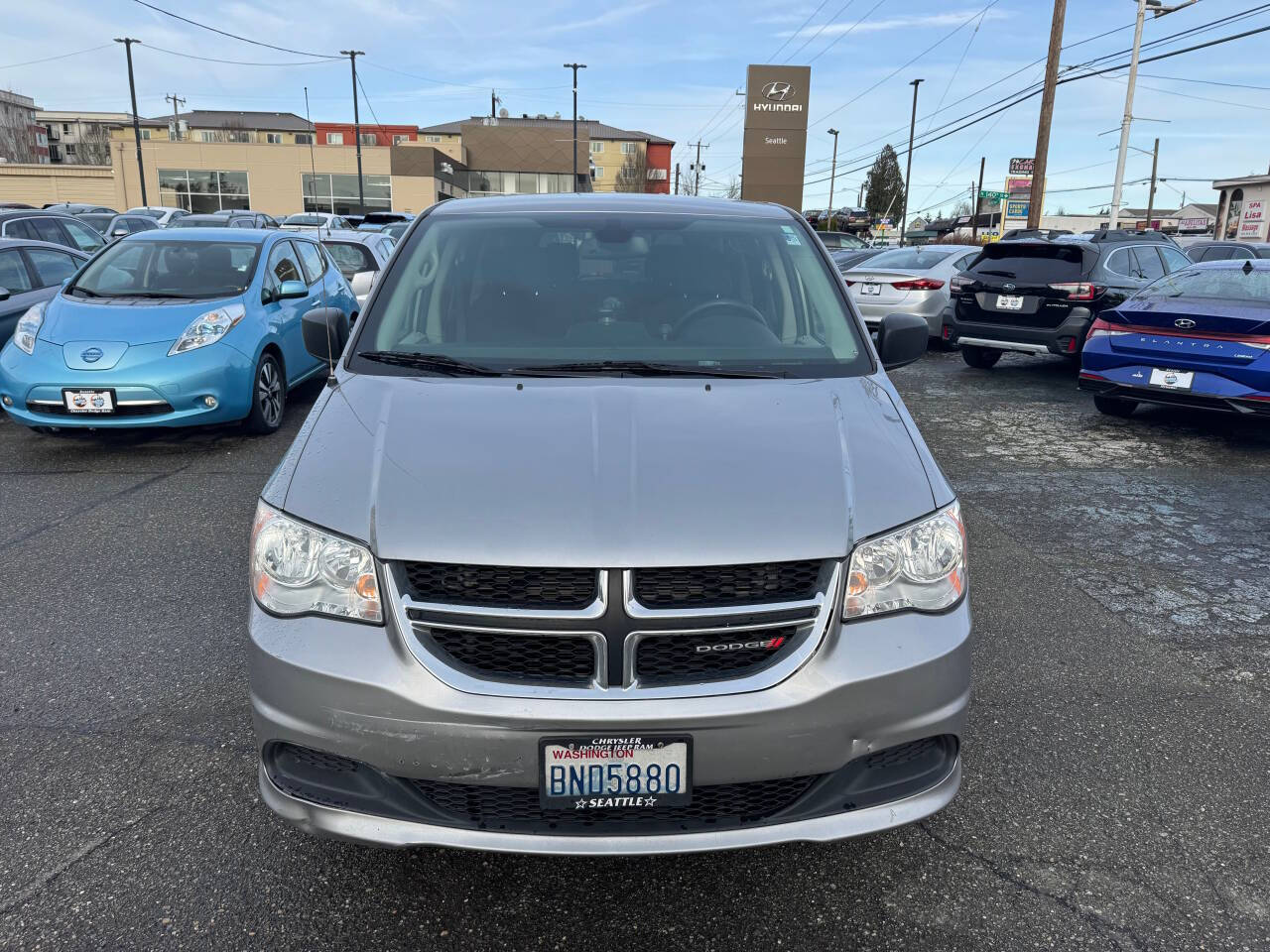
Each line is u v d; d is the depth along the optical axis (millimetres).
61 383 6035
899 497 2201
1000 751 2977
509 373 2725
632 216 3432
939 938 2170
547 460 2195
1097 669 3553
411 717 1942
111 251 7312
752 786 2033
